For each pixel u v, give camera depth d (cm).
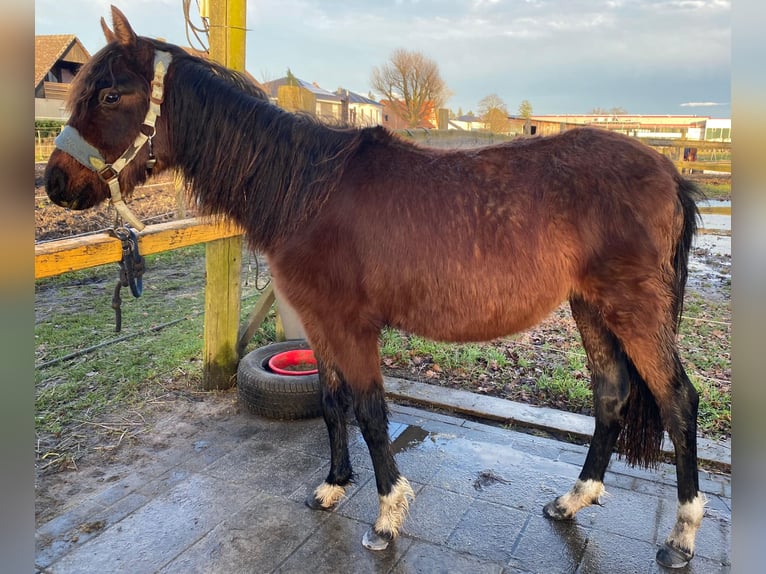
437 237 198
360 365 209
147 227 280
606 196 195
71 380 354
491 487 249
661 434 221
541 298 203
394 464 216
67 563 198
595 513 231
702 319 460
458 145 500
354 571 197
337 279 203
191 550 206
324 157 210
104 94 196
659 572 198
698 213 215
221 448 281
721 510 231
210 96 213
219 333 341
